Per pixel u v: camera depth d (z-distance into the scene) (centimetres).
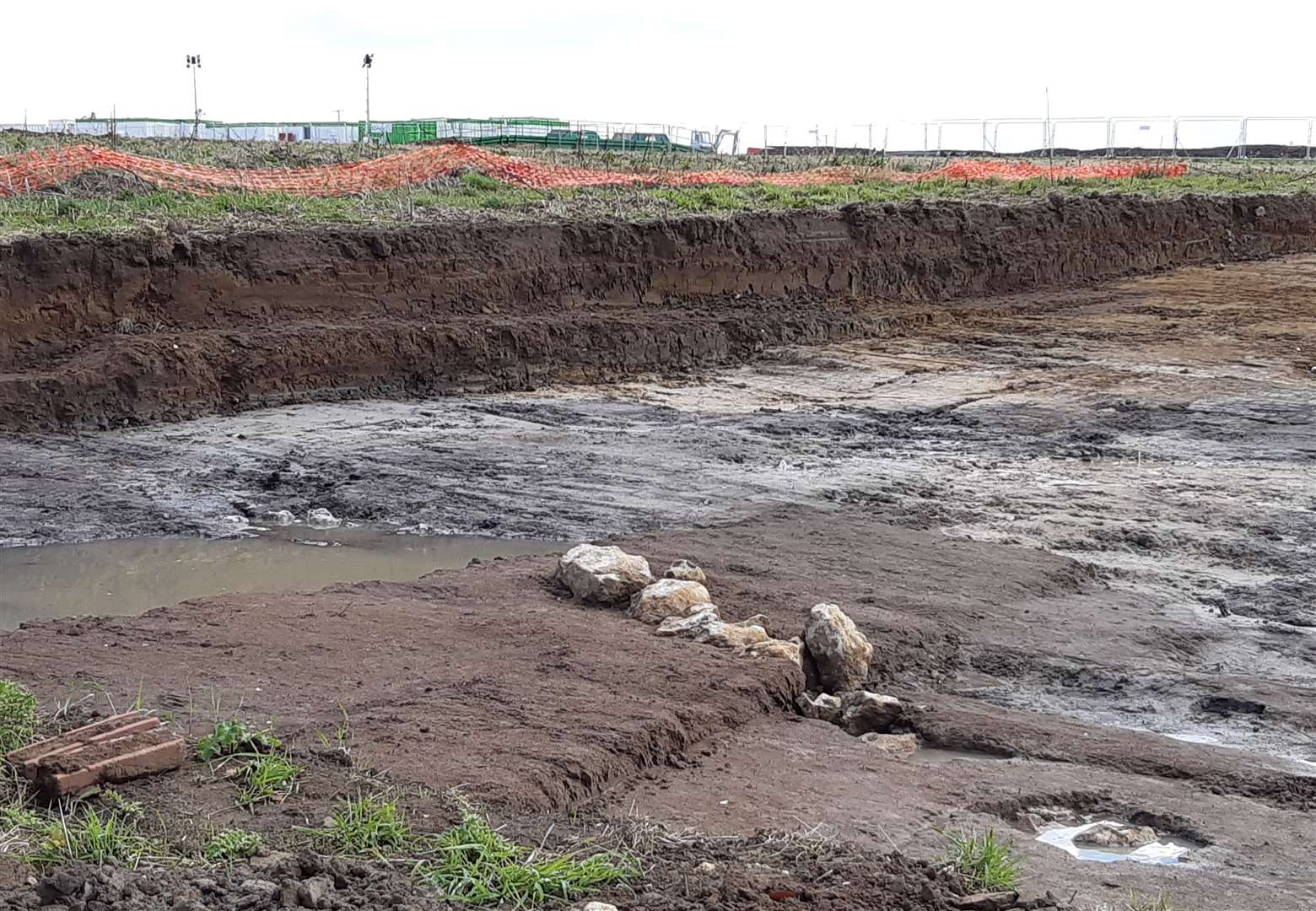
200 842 572
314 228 2247
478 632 941
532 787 666
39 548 1316
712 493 1498
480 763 690
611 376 2180
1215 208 3528
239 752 672
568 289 2412
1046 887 611
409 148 3875
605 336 2230
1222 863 661
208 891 518
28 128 4534
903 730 856
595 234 2467
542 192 3014
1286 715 888
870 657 934
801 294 2698
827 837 652
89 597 1180
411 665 866
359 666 860
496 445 1714
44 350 1909
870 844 650
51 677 813
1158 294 2928
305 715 753
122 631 927
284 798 623
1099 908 588
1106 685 942
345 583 1141
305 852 569
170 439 1725
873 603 1076
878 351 2386
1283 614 1121
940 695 920
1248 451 1705
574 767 697
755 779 734
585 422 1864
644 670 865
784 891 557
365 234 2233
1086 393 2050
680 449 1708
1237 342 2427
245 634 923
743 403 2006
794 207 3005
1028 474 1590
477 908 533
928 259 2891
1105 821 720
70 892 506
